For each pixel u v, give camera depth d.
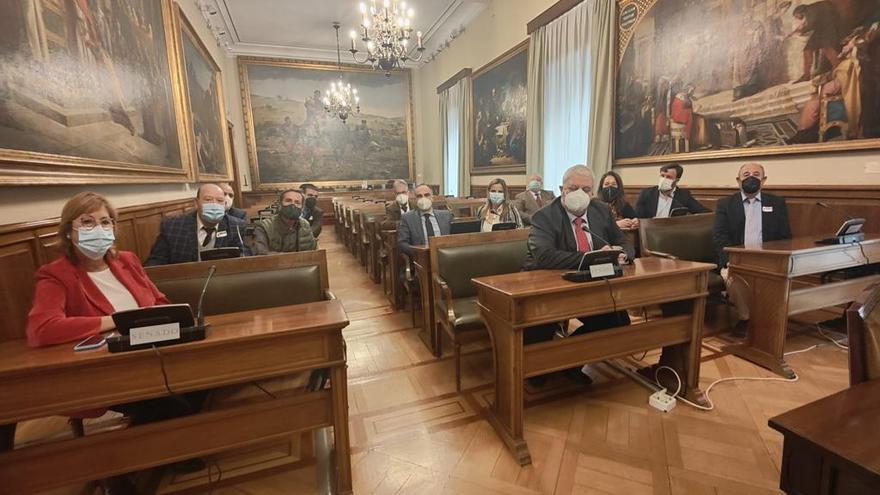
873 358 0.95
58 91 2.10
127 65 3.06
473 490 1.54
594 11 4.97
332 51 10.23
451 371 2.52
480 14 7.79
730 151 3.67
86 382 1.16
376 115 11.14
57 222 1.96
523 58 6.59
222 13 7.71
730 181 3.75
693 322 2.03
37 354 1.18
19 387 1.11
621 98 4.80
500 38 7.22
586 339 1.88
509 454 1.73
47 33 2.02
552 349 1.82
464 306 2.37
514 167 7.11
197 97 5.52
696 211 3.66
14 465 1.23
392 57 6.07
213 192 2.47
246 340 1.26
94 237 1.39
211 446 1.41
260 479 1.64
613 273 1.80
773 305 2.30
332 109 9.70
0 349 1.24
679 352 2.12
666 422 1.91
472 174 8.50
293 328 1.32
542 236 2.24
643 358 2.58
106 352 1.17
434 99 10.49
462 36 8.56
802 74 3.12
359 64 10.73
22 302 1.71
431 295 2.74
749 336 2.47
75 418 1.59
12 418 1.11
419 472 1.64
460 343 2.20
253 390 1.67
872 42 2.74
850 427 0.74
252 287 1.92
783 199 2.96
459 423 1.97
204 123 5.90
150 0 3.70
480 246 2.64
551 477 1.59
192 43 5.38
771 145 3.37
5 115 1.70
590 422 1.93
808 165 3.19
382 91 11.12
